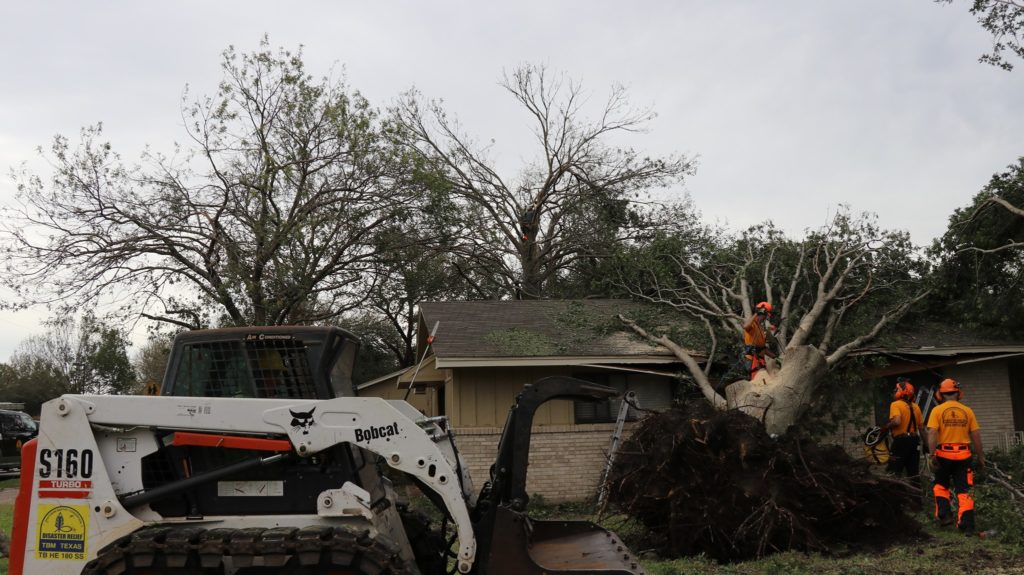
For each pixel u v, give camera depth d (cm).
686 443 970
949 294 1573
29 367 5344
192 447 595
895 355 1496
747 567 887
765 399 1137
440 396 1995
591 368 1566
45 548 565
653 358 1494
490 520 598
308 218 2197
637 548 1026
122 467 582
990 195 1490
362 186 2311
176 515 583
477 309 1772
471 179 3472
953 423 1014
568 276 3456
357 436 574
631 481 1012
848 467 989
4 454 2470
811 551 932
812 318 1348
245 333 612
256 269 2147
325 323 2511
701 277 1756
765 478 948
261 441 578
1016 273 1492
